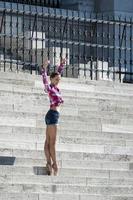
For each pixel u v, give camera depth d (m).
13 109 25.17
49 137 22.56
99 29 33.25
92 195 21.95
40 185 21.70
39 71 29.02
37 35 30.25
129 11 35.91
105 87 27.73
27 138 23.97
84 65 29.48
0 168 22.03
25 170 22.33
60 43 29.31
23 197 21.30
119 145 24.80
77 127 25.03
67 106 26.08
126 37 32.97
